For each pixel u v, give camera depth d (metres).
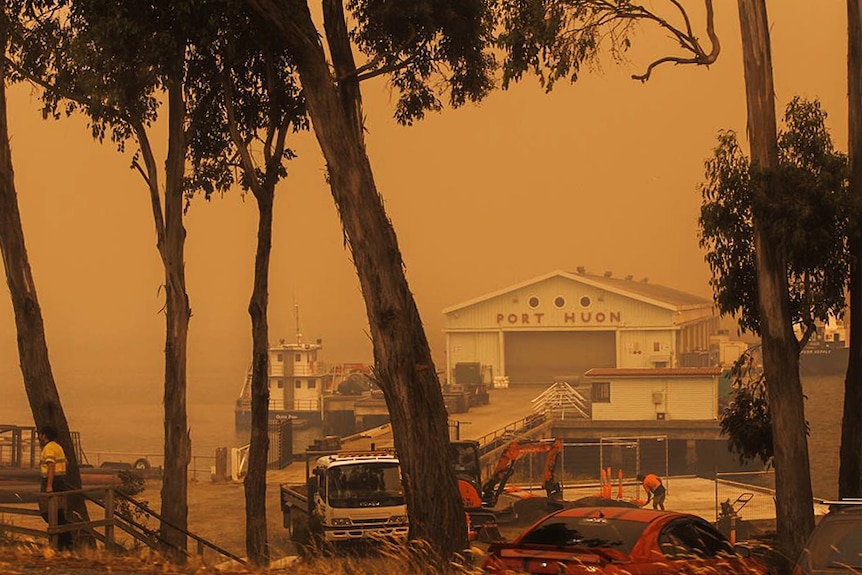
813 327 20.77
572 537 11.46
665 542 11.36
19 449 44.47
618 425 71.62
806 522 19.98
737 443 22.86
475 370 103.75
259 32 20.48
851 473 20.48
